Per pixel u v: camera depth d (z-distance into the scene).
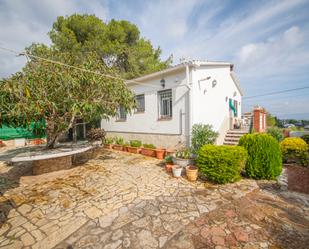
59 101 5.33
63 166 5.99
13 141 11.59
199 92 7.47
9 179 5.27
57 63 5.12
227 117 9.76
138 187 4.43
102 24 12.76
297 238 2.50
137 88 9.69
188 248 2.35
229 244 2.40
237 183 4.60
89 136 11.74
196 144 6.40
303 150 6.04
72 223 2.96
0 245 2.49
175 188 4.34
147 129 9.29
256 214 3.13
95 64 5.91
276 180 4.78
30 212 3.37
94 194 4.08
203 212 3.21
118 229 2.76
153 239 2.52
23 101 4.58
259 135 4.96
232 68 10.24
